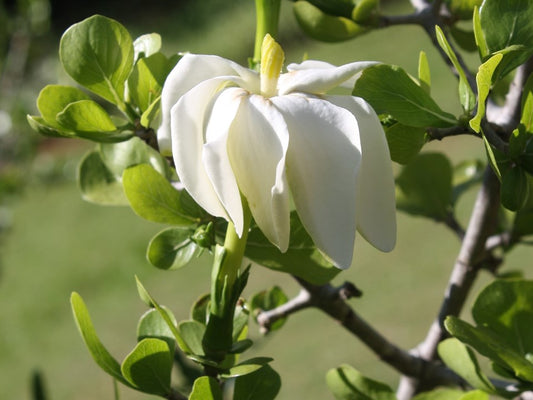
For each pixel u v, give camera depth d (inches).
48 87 27.0
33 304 153.6
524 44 25.7
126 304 142.6
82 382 118.6
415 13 29.8
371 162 24.7
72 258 169.6
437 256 127.2
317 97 24.9
